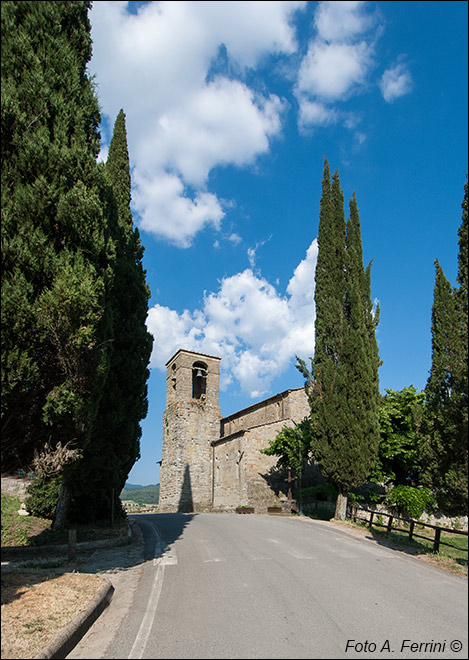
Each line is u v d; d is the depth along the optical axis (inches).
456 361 401.4
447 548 536.7
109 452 605.6
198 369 1449.3
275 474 1150.3
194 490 1337.4
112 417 592.4
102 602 272.5
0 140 313.6
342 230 843.4
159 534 603.2
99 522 610.5
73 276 310.0
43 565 374.3
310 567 363.3
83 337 313.0
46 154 322.3
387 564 383.2
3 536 475.5
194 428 1396.4
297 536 538.6
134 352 662.5
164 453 1475.1
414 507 794.2
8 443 301.4
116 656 197.6
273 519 766.5
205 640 211.2
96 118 395.5
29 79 327.0
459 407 386.0
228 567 367.2
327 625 228.7
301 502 1002.1
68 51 360.5
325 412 724.7
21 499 624.7
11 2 334.0
